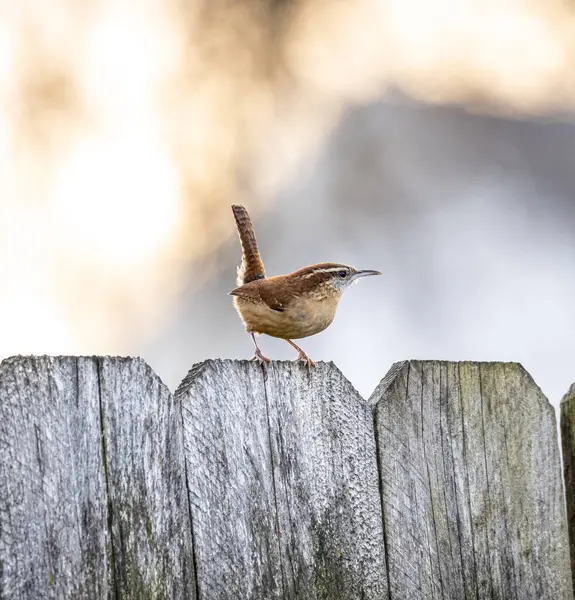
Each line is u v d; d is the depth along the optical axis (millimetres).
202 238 19219
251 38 21375
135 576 5688
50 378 5426
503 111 23109
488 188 21406
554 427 8289
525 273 20000
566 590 8148
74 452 5484
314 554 6719
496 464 7918
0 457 5188
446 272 19953
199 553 6035
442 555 7496
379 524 7176
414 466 7445
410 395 7508
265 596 6367
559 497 8211
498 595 7758
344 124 21734
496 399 7980
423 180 21234
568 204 21484
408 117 22094
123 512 5668
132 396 5789
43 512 5324
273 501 6512
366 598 7008
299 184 20578
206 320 18125
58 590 5336
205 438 6160
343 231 20312
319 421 6891
